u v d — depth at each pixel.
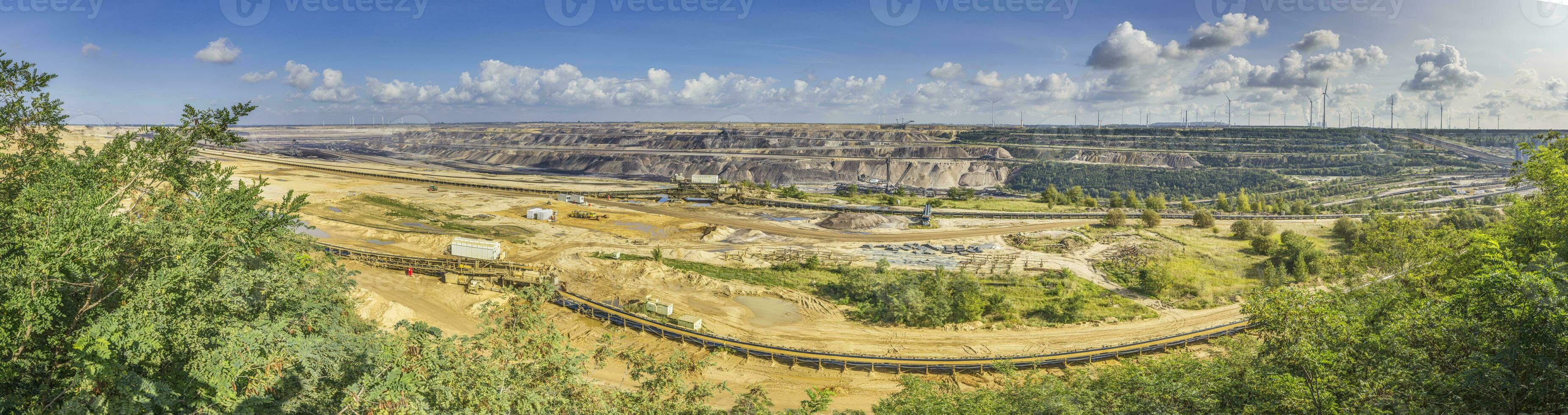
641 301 54.28
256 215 15.72
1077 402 21.34
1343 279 56.06
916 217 101.31
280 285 16.39
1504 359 12.76
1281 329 14.59
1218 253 74.38
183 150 16.19
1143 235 85.62
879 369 41.41
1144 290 60.00
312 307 18.09
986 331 48.56
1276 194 178.62
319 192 113.25
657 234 87.88
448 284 56.41
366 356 15.19
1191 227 92.75
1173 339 44.44
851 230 90.88
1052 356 41.62
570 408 16.23
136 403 10.45
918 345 45.81
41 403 10.49
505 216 98.19
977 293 52.75
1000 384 38.69
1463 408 13.55
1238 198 123.94
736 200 117.19
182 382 11.64
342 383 13.69
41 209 12.57
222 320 13.45
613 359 39.47
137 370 11.49
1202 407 17.05
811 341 46.31
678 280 61.53
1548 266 14.10
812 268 68.00
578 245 77.06
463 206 105.50
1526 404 13.01
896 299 52.28
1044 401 21.52
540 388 15.91
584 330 46.44
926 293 53.84
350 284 28.31
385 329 42.75
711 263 70.00
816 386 38.31
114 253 12.13
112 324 11.16
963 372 40.69
